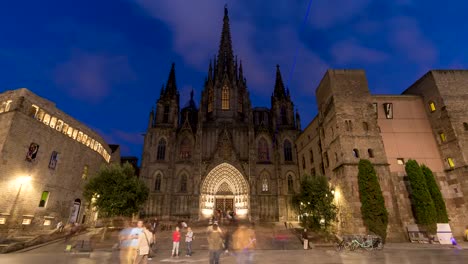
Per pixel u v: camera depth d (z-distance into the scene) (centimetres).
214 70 6894
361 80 3372
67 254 1722
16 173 2494
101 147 4122
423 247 2172
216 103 5984
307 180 3042
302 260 1488
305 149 4728
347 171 2892
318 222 2791
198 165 4994
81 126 3538
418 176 2752
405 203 2839
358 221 2669
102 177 2631
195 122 6812
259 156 5412
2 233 2312
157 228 3256
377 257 1588
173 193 4859
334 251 1995
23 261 1412
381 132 3238
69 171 3244
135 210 2677
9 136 2428
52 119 3012
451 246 2239
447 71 3341
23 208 2545
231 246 1748
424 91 3438
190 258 1659
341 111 3189
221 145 5275
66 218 3148
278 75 6606
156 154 5194
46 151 2884
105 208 2484
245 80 6619
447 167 3025
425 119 3334
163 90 6028
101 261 1433
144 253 891
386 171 2895
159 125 5534
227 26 7469
